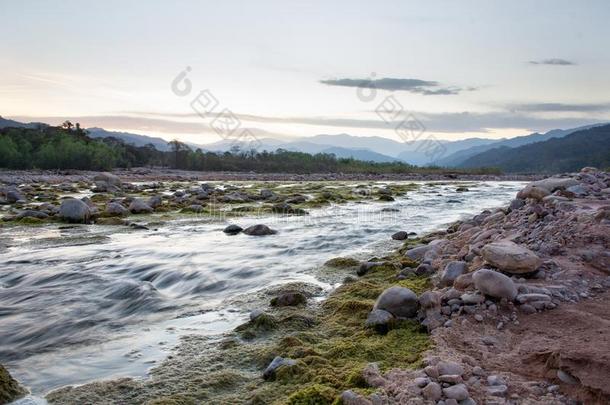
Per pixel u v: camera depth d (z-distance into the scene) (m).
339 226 8.88
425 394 2.17
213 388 2.54
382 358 2.73
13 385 2.67
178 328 3.61
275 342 3.18
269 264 5.74
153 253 6.41
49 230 8.37
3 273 5.36
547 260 3.96
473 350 2.70
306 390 2.34
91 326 3.72
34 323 3.80
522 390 2.23
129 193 15.76
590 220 4.65
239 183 24.22
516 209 6.25
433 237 7.02
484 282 3.29
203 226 8.91
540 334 2.83
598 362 2.31
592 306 3.17
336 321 3.51
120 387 2.62
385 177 33.00
